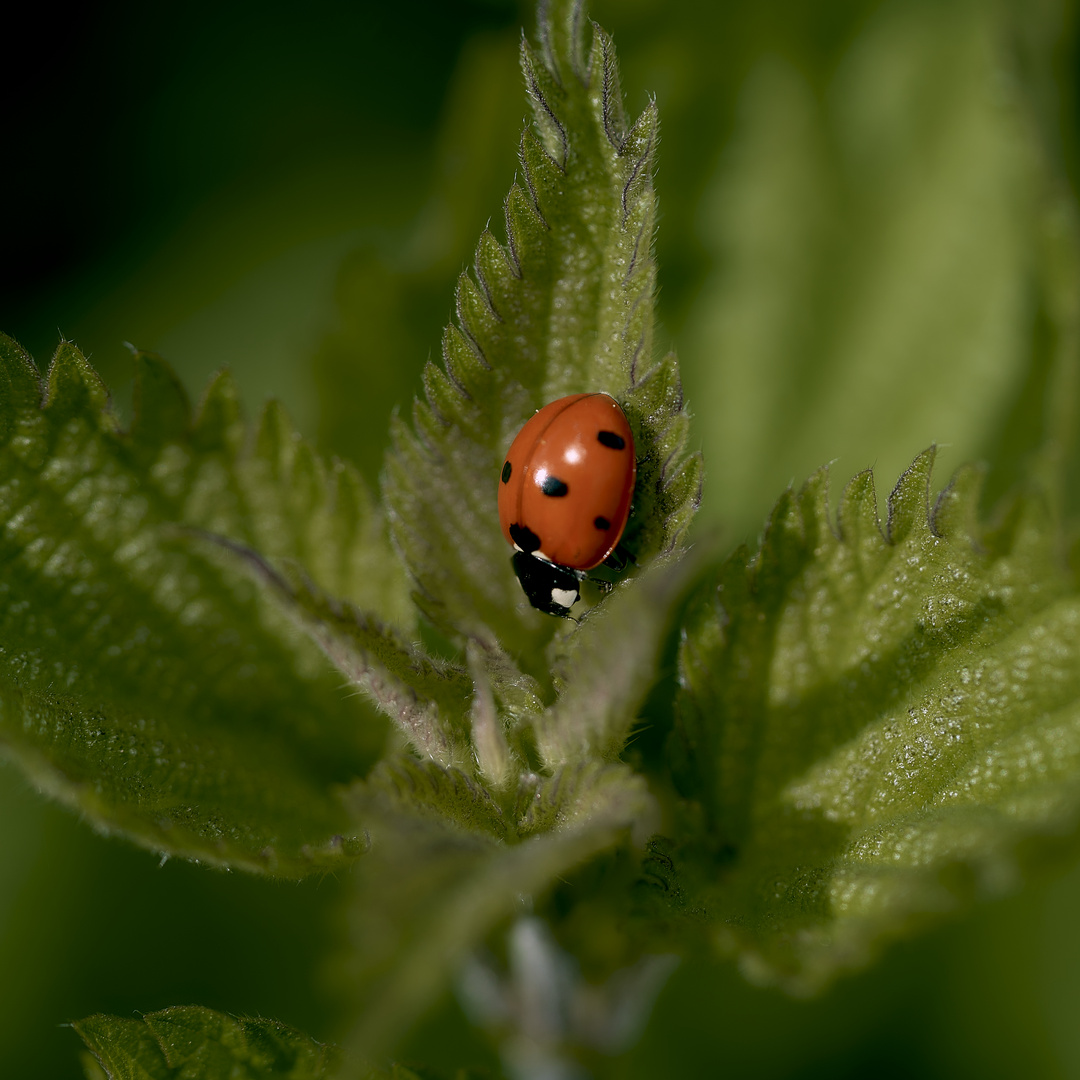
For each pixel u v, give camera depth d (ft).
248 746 0.69
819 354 0.77
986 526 0.66
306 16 1.02
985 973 0.79
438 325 0.75
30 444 0.68
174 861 0.80
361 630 0.66
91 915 0.79
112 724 0.68
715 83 0.78
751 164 0.78
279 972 0.79
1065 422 0.74
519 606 0.68
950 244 0.77
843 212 0.78
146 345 0.97
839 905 0.66
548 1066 0.69
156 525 0.69
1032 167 0.74
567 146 0.67
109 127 1.01
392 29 1.02
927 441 0.77
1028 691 0.66
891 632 0.67
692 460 0.67
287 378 0.96
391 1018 0.63
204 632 0.69
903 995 0.79
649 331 0.67
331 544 0.69
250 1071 0.66
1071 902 0.79
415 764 0.65
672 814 0.67
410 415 0.75
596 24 0.66
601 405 0.67
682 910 0.66
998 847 0.64
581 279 0.67
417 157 1.02
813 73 0.78
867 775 0.67
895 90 0.78
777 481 0.77
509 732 0.67
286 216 1.01
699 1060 0.78
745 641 0.67
